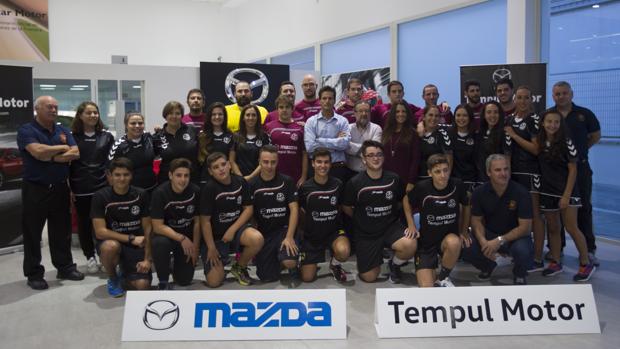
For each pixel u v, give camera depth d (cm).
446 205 368
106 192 370
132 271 376
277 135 448
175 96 784
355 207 389
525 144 405
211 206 375
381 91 765
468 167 439
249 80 723
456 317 292
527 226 363
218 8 1237
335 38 871
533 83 491
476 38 609
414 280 396
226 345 281
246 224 393
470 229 403
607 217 522
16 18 978
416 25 700
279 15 1055
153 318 291
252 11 1180
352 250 479
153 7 1166
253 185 390
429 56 682
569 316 294
